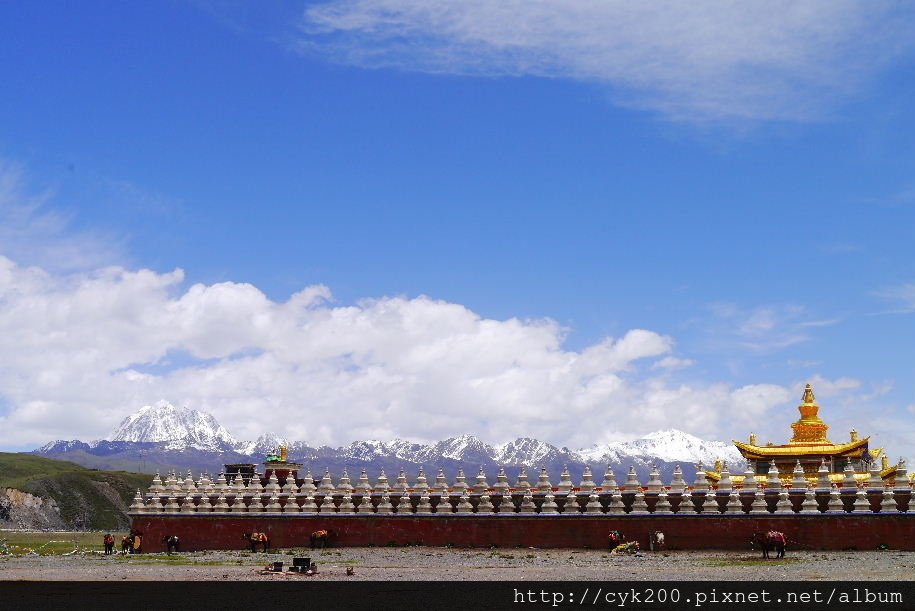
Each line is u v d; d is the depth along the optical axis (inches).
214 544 4030.5
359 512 3939.5
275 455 4817.9
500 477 3900.1
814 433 4382.4
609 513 3727.9
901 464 3644.2
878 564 3100.4
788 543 3582.7
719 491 3720.5
